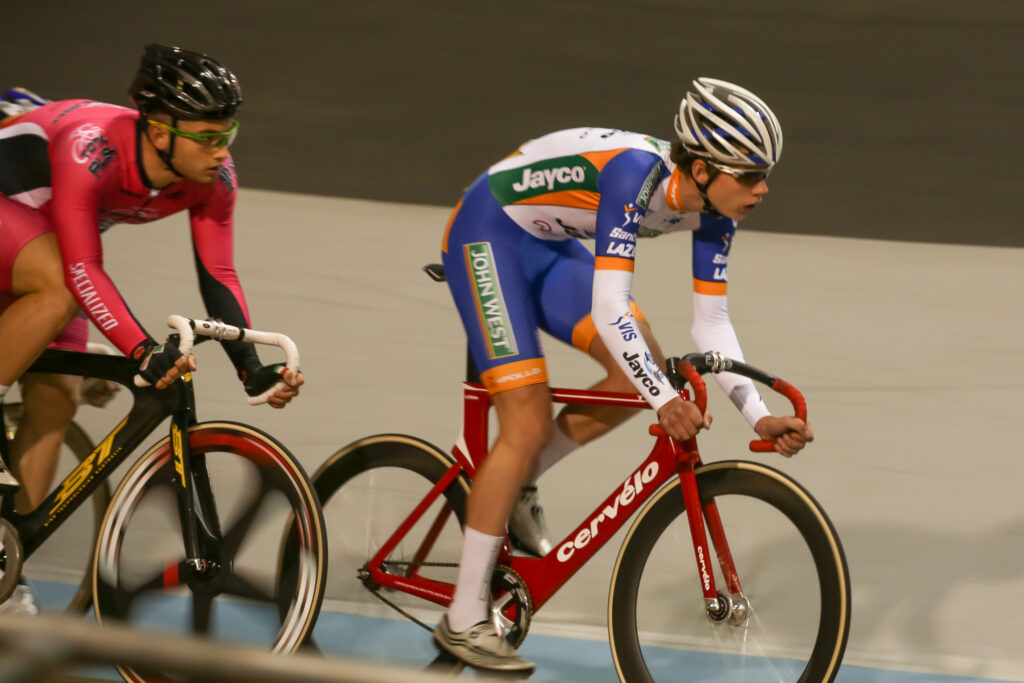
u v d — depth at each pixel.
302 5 45.25
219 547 8.55
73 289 8.16
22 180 8.48
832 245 26.69
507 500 8.16
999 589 10.66
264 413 14.80
